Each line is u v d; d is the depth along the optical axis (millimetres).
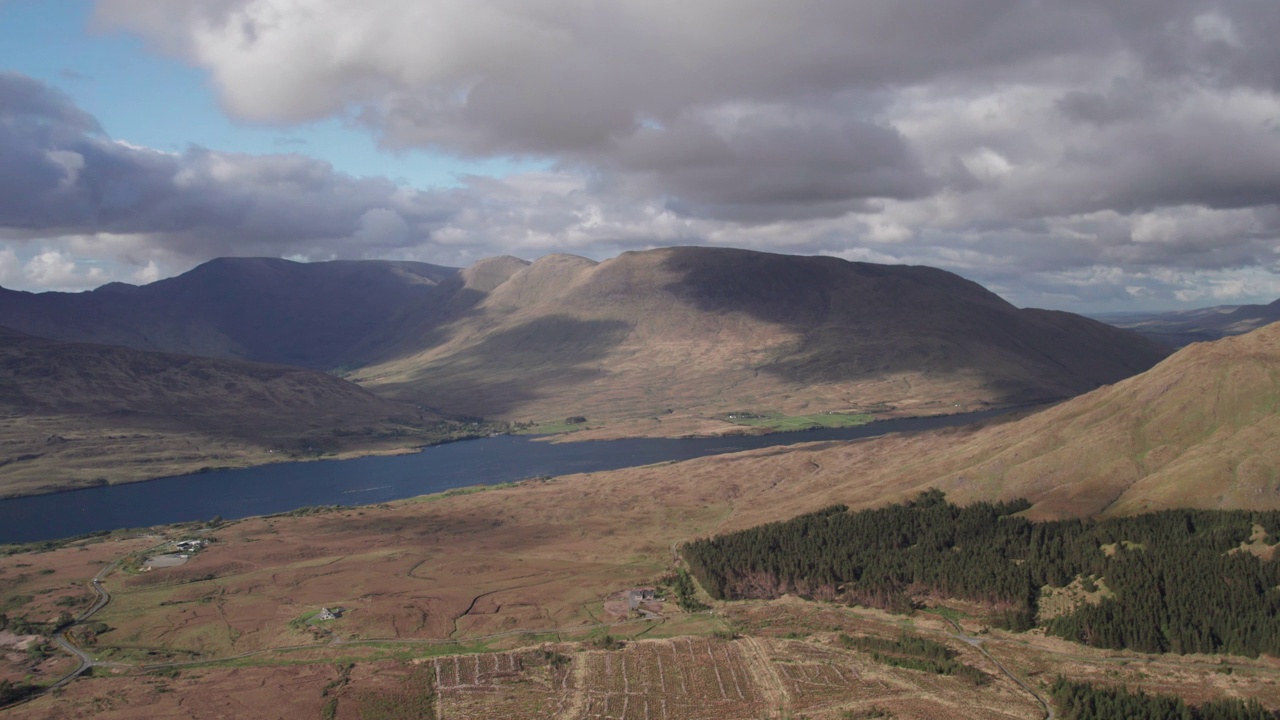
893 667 156000
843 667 156625
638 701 145250
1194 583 163500
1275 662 144625
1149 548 179250
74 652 175000
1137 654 154125
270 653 174375
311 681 157250
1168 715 128000
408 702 147500
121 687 155375
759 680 152125
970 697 141750
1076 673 148125
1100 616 161250
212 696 150750
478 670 160625
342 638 181875
